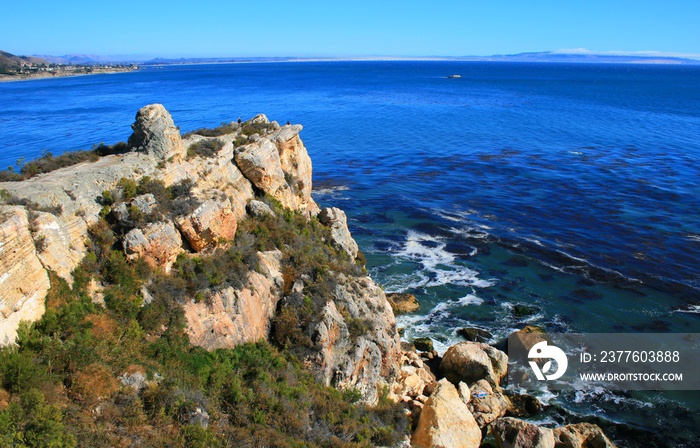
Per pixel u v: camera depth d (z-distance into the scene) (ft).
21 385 50.24
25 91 634.84
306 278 92.63
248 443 57.93
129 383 57.82
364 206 197.67
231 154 110.83
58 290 61.46
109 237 72.08
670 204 194.29
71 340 57.47
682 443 84.79
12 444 44.14
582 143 304.50
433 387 92.58
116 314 66.28
